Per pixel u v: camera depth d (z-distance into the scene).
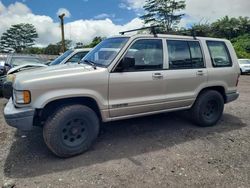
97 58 4.34
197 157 3.84
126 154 3.94
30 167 3.51
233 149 4.16
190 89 4.83
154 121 5.57
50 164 3.60
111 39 4.62
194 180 3.18
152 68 4.33
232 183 3.12
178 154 3.94
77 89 3.65
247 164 3.62
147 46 4.30
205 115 5.21
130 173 3.34
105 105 3.91
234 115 6.29
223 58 5.38
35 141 4.45
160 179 3.20
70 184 3.09
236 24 60.69
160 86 4.40
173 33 4.95
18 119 3.43
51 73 3.62
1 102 7.57
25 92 3.41
